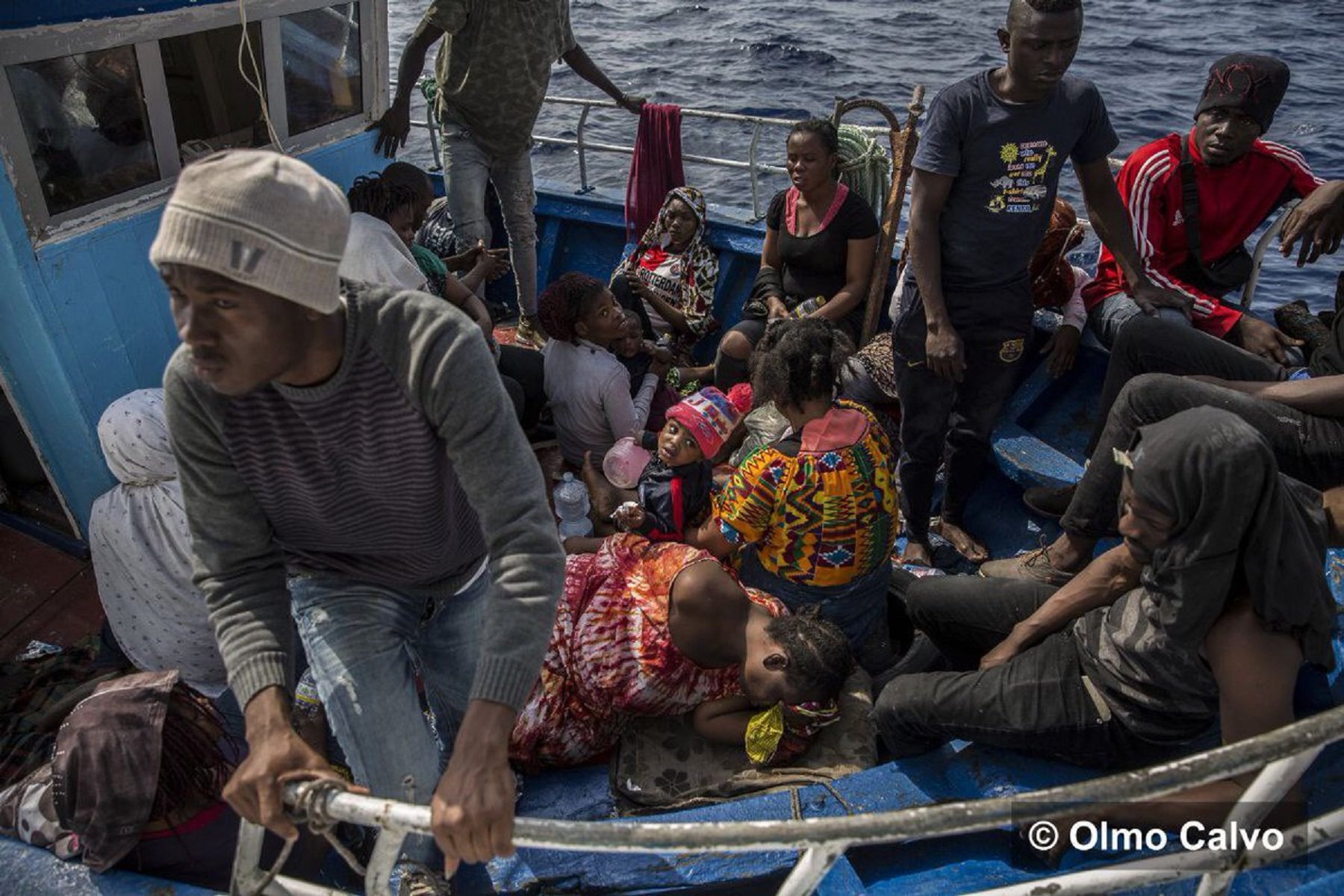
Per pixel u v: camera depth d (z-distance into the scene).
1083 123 3.30
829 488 2.91
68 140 3.28
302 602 2.00
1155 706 2.19
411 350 1.56
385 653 1.95
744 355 4.68
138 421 2.79
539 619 1.53
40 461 3.68
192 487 1.68
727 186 10.00
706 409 3.33
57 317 3.36
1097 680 2.29
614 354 4.46
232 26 3.79
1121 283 4.21
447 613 2.13
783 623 2.64
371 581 1.98
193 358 1.41
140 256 3.63
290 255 1.34
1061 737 2.31
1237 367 3.33
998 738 2.36
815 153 4.37
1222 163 3.82
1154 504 1.92
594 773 2.84
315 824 1.48
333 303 1.43
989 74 3.22
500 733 1.45
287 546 1.90
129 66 3.42
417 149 10.63
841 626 3.10
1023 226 3.33
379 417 1.60
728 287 5.57
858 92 13.66
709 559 2.81
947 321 3.36
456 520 1.93
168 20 3.48
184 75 3.65
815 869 1.41
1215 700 2.12
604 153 10.41
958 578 2.92
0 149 3.05
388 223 4.02
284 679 1.64
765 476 2.97
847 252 4.60
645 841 1.37
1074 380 4.48
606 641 2.76
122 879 2.14
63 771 2.06
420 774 1.94
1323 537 2.08
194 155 3.79
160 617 2.93
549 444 4.67
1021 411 4.32
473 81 4.75
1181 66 14.77
